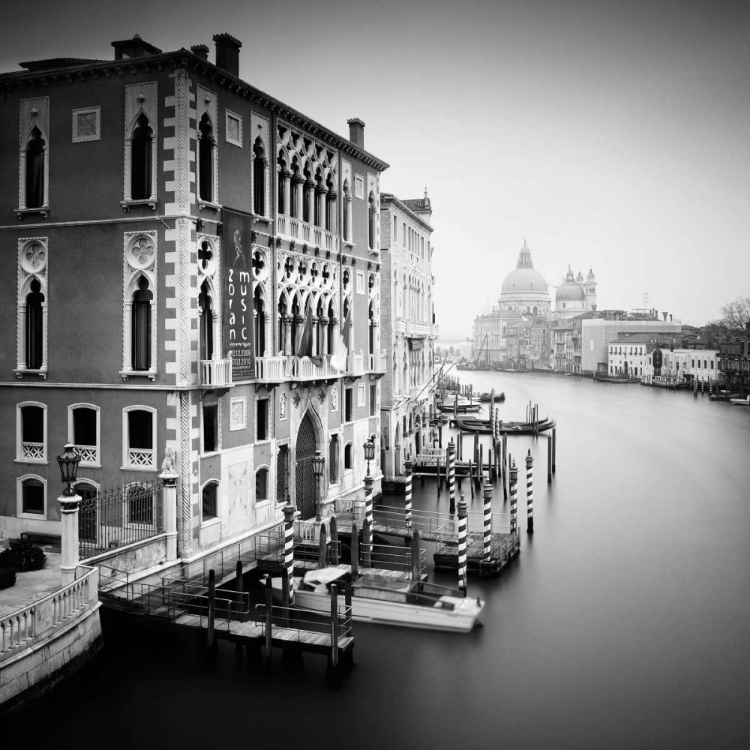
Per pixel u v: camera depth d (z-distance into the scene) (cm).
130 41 2766
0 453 2839
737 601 2964
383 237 4900
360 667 2355
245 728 2005
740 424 9200
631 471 5944
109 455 2692
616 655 2480
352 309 3906
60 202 2741
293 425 3306
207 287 2728
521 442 7694
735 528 4106
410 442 5622
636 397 13025
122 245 2658
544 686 2272
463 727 2042
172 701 2112
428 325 6319
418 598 2655
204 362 2662
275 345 3180
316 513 3488
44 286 2772
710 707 2164
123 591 2362
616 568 3372
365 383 4112
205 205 2673
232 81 2786
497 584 3148
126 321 2656
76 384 2722
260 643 2297
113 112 2655
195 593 2573
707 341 15350
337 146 3700
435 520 4053
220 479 2798
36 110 2761
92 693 2136
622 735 2020
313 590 2703
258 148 3041
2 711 1845
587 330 18900
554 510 4550
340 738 1983
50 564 2484
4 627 1878
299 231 3338
